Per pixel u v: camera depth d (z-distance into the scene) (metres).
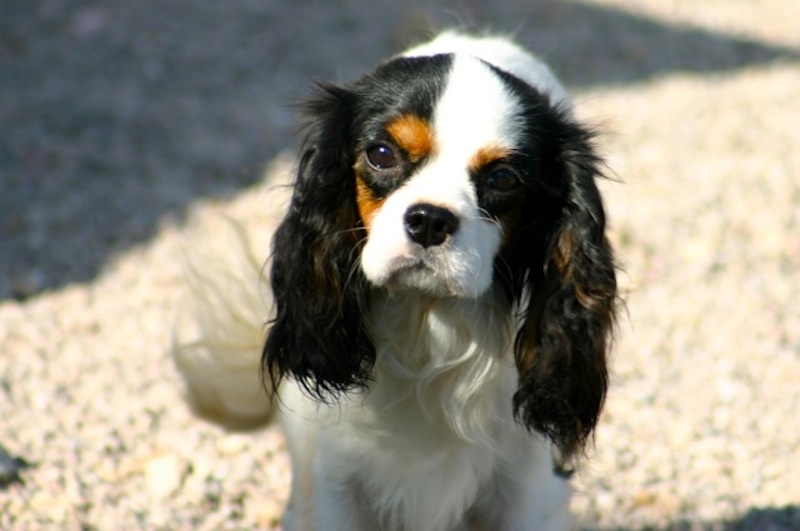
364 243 6.64
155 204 12.54
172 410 9.34
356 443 7.09
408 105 6.36
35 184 12.88
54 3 17.53
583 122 7.20
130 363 9.91
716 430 9.16
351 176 6.63
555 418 6.84
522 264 6.78
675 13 19.44
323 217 6.68
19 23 16.81
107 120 14.39
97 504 8.20
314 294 6.75
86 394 9.48
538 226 6.72
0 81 15.20
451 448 7.08
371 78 6.71
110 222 12.18
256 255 9.21
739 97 15.84
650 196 12.80
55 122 14.23
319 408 7.07
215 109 14.84
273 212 11.35
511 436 7.07
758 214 12.50
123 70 15.74
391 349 6.89
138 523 8.03
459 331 6.76
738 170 13.48
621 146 13.95
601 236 6.73
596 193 6.72
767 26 19.22
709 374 9.87
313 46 16.78
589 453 8.33
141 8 17.64
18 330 10.23
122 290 10.98
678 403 9.48
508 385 7.02
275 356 7.01
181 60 16.14
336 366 6.81
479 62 6.64
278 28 17.38
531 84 7.16
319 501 7.27
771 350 10.20
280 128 14.32
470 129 6.30
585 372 6.78
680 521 8.08
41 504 8.09
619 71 16.66
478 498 7.30
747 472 8.64
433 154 6.32
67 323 10.41
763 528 8.00
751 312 10.77
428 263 6.07
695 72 16.86
